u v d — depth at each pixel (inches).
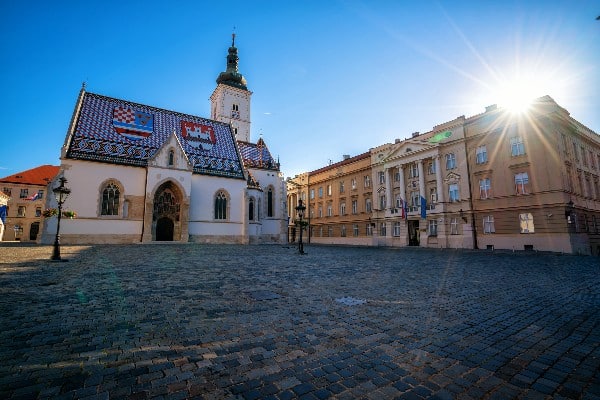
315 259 740.7
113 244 1143.6
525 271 551.8
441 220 1409.9
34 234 2331.4
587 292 356.8
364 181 1886.1
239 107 2257.6
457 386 139.9
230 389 134.2
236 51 2354.8
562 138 1160.2
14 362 156.4
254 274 460.4
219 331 207.2
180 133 1573.6
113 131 1357.0
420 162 1528.1
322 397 129.1
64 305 266.1
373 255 922.7
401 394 132.3
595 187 1316.4
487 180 1286.9
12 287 337.7
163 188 1364.4
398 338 199.2
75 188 1168.8
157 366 154.8
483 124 1312.7
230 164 1614.2
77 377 142.3
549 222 1088.2
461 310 269.6
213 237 1449.3
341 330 212.7
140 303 275.9
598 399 129.8
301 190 2404.0
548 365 162.6
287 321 230.7
